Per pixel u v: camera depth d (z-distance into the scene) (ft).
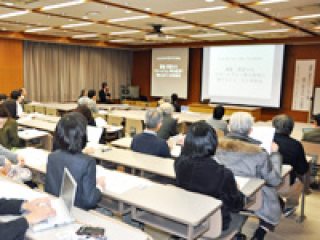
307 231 10.26
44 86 33.91
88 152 9.61
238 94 33.86
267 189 8.09
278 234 10.00
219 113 13.93
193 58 37.32
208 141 6.21
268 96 32.14
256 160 7.38
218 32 27.20
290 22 21.65
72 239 4.11
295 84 31.32
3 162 7.59
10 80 30.53
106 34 30.35
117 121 19.93
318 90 29.07
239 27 24.38
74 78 36.60
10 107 14.61
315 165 13.28
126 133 19.29
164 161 8.93
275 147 8.18
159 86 39.75
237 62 33.60
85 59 37.52
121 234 4.38
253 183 7.11
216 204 5.57
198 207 5.45
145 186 6.50
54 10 19.24
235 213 7.14
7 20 23.09
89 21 23.07
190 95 37.96
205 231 5.85
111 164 10.04
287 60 31.63
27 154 9.24
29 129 15.02
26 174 7.52
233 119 8.09
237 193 6.20
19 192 5.57
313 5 16.53
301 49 30.78
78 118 6.01
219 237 6.42
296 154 9.77
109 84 40.73
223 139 7.93
